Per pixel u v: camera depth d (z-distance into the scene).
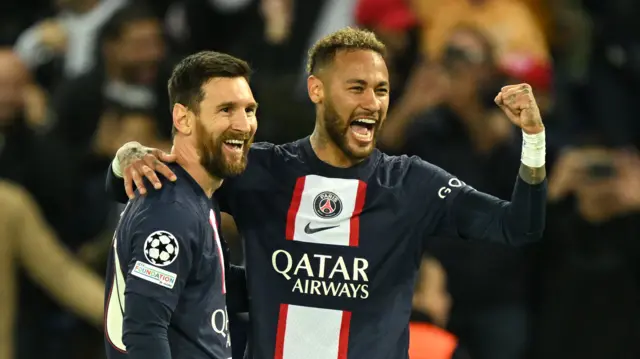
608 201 27.73
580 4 36.22
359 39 18.23
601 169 27.83
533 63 30.83
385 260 18.38
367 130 18.23
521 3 33.53
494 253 27.66
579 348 27.66
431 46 31.62
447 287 27.69
